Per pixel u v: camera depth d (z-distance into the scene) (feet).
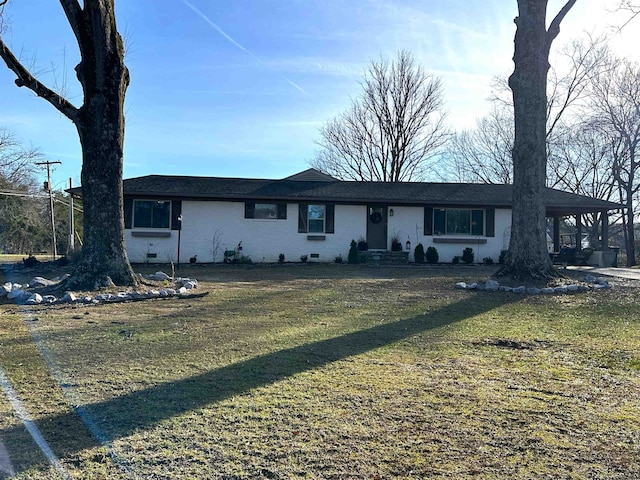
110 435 10.51
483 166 135.13
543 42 38.22
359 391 13.34
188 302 29.94
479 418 11.53
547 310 27.40
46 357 16.72
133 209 63.26
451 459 9.52
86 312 25.89
